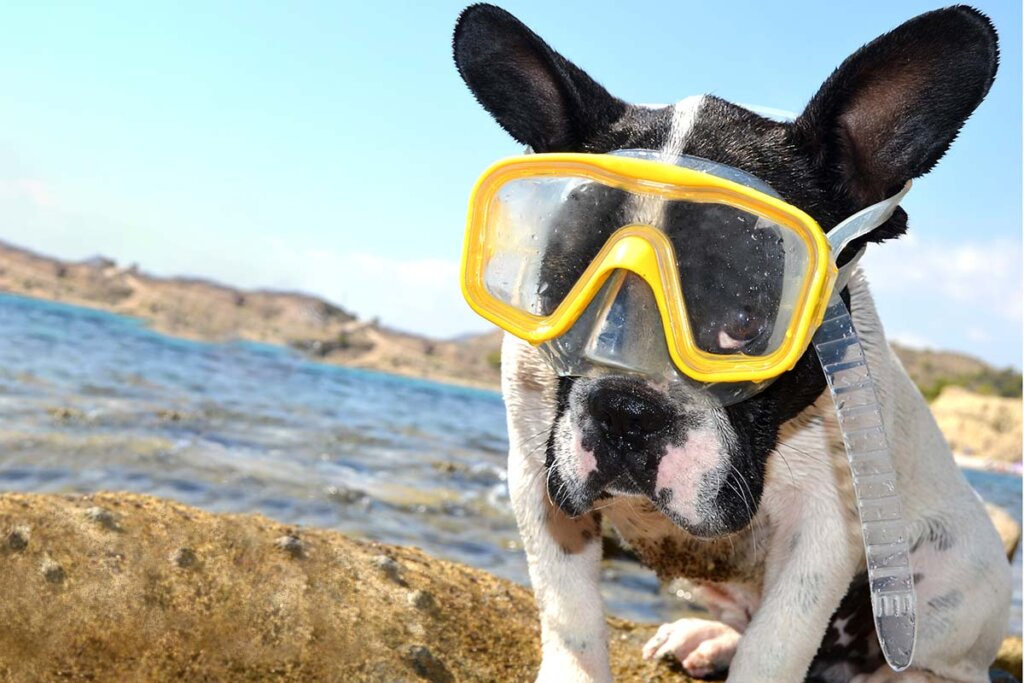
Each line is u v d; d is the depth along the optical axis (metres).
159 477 1.40
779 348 0.50
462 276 0.54
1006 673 0.93
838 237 0.54
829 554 0.60
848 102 0.56
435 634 0.66
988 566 0.71
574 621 0.60
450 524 1.44
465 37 0.57
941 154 0.54
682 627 0.75
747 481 0.54
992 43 0.52
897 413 0.66
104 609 0.57
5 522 0.63
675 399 0.52
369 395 5.38
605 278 0.51
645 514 0.64
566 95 0.60
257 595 0.62
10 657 0.52
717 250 0.50
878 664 0.71
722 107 0.60
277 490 1.46
